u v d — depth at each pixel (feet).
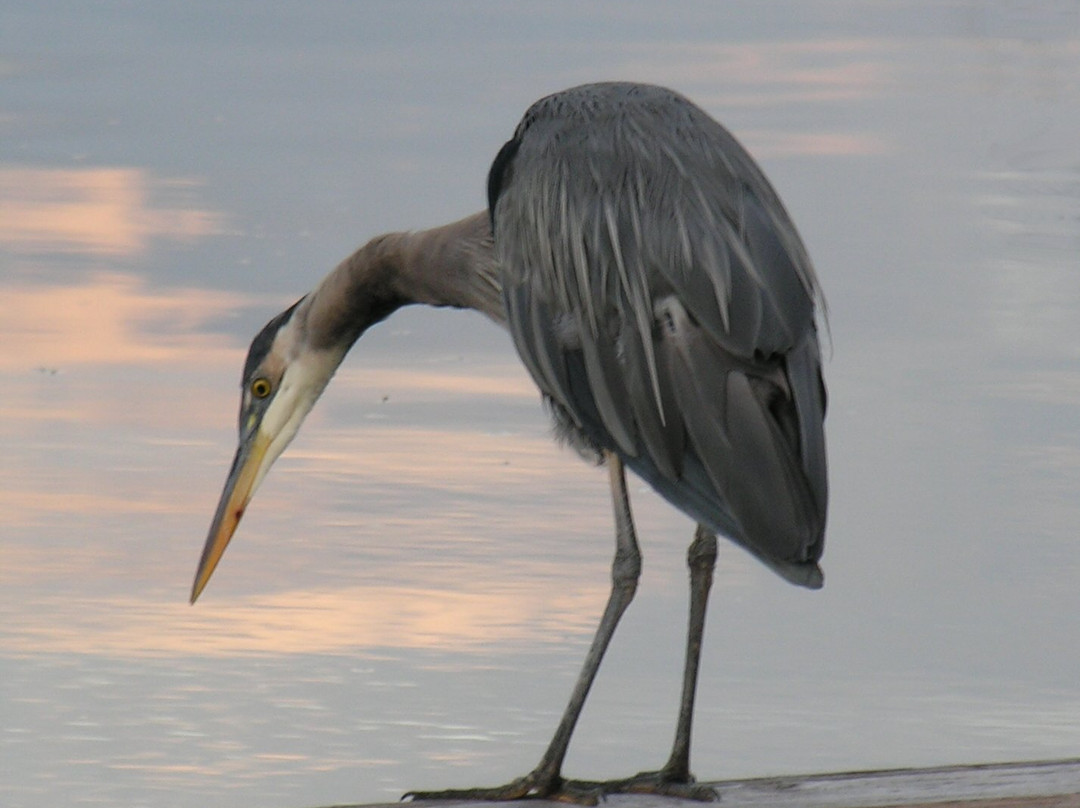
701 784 24.22
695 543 26.18
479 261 28.68
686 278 23.58
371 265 29.76
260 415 31.04
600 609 39.73
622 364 24.21
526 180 25.72
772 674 36.76
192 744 33.30
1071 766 22.41
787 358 23.39
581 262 24.61
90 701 34.88
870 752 33.24
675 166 24.56
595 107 25.91
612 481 25.38
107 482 46.80
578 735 33.96
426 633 38.29
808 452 22.98
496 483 46.98
